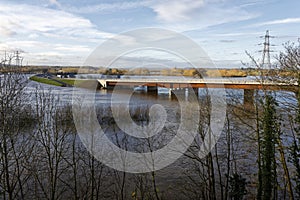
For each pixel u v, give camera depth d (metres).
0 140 11.70
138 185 16.52
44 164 14.96
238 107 14.59
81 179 16.06
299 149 12.69
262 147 13.21
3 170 11.38
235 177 13.95
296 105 12.96
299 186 12.73
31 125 14.11
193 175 17.20
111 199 15.54
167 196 15.79
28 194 14.51
